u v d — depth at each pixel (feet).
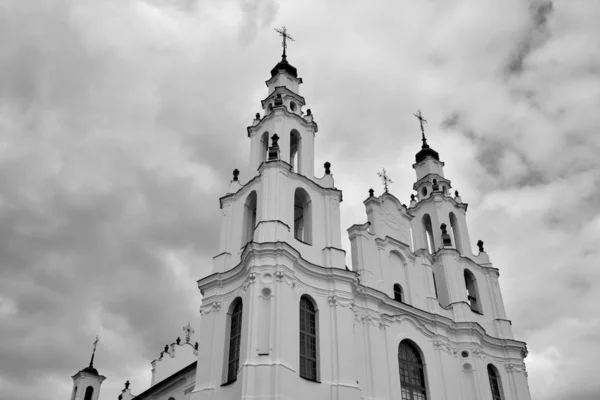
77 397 193.88
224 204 117.29
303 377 92.22
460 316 125.49
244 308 96.12
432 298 124.16
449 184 157.17
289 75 141.08
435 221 144.56
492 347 128.88
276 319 92.07
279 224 103.81
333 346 98.89
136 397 155.43
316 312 101.40
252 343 89.76
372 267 117.19
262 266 97.19
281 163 111.24
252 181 114.32
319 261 108.37
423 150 164.66
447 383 114.32
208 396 94.22
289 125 124.16
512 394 125.29
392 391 104.63
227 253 109.91
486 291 138.92
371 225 124.36
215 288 105.50
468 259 139.64
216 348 99.09
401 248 125.39
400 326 113.91
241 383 87.56
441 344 118.52
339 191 118.62
